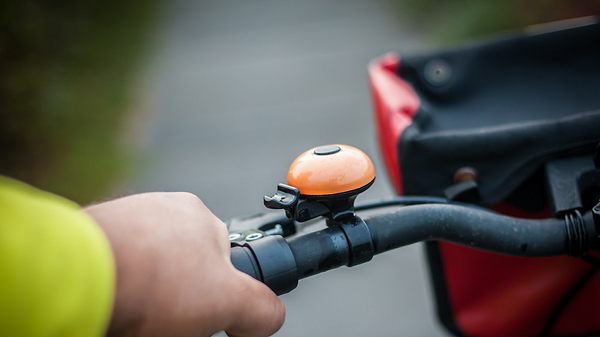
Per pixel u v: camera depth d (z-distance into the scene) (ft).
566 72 2.65
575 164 2.03
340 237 1.69
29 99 9.73
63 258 1.22
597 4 9.81
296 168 1.67
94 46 13.03
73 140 9.84
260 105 10.43
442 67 2.76
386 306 5.39
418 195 2.21
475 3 11.01
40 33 10.98
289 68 11.74
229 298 1.42
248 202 7.52
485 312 2.43
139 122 10.78
